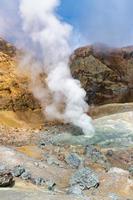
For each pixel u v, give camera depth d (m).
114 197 33.91
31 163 43.28
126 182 40.28
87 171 41.28
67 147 61.94
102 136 73.44
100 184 39.81
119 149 61.75
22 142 65.88
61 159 51.59
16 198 25.64
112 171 43.78
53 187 38.03
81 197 28.08
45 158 50.22
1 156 42.94
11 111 92.25
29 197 25.91
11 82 98.19
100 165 51.78
